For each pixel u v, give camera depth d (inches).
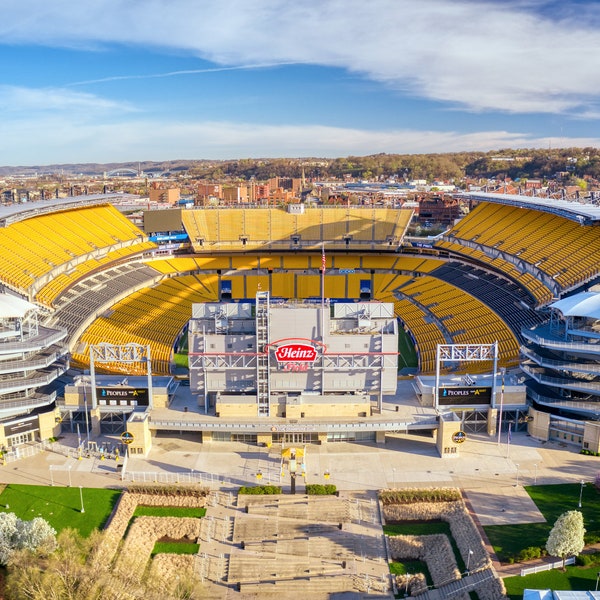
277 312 3902.6
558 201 6624.0
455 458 3767.2
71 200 7204.7
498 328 5295.3
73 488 3437.5
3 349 3868.1
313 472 3597.4
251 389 4010.8
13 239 6122.1
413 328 6092.5
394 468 3644.2
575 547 2721.5
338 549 2979.8
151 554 2965.1
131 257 7450.8
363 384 4001.0
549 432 3993.6
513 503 3277.6
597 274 4884.4
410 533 3085.6
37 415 3964.1
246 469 3644.2
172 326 6127.0
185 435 4067.4
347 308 4001.0
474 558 2842.0
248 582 2785.4
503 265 6501.0
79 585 2600.9
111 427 4138.8
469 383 4079.7
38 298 5378.9
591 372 3860.7
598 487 3412.9
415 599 2706.7
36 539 2778.1
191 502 3312.0
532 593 2433.6
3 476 3560.5
